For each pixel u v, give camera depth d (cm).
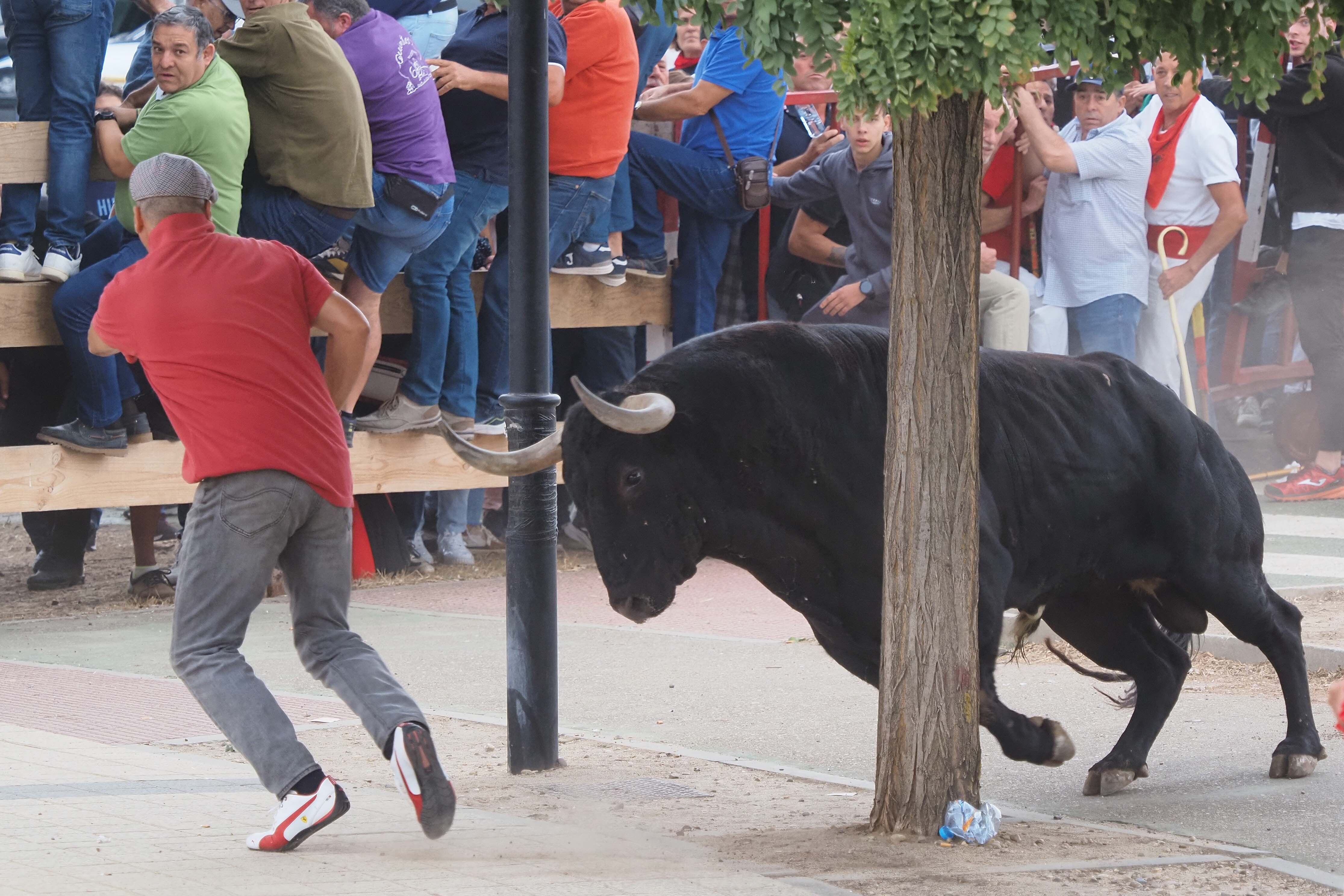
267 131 2653
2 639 2775
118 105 2862
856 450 1584
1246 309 4028
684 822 1566
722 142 3384
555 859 1350
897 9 1155
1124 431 1747
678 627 2866
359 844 1385
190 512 1402
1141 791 1734
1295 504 3912
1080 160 3419
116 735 1955
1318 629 2495
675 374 1559
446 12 3103
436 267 3108
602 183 3164
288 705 2202
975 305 1442
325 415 1415
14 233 2789
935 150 1415
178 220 1403
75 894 1165
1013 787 1780
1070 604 1880
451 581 3378
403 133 2778
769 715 2131
